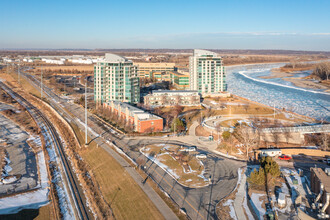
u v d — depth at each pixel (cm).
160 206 10338
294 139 17638
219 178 12669
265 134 18212
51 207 11575
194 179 12544
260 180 11719
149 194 11175
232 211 10019
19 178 14162
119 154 15450
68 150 17475
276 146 16625
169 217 9681
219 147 16550
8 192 12738
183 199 10856
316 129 18012
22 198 12225
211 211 10031
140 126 19212
